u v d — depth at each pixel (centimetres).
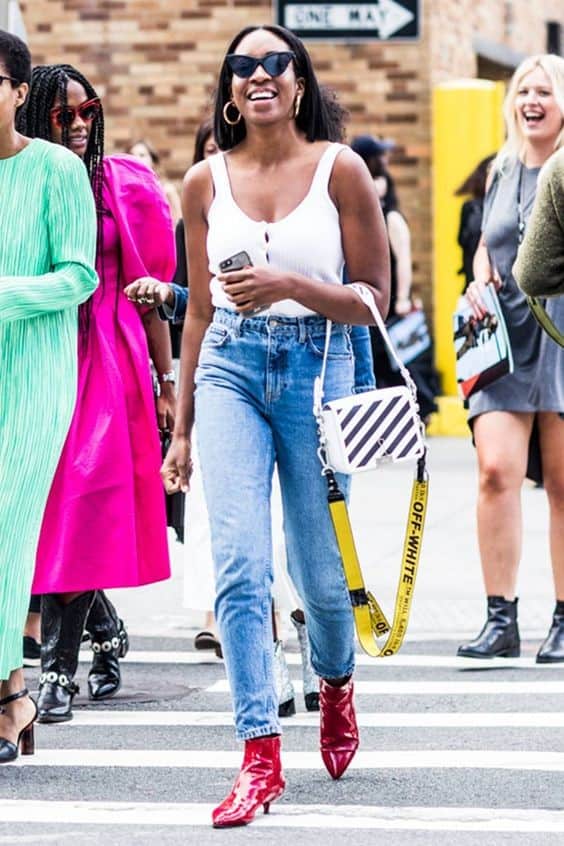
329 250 902
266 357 900
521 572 1680
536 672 1286
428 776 993
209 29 2838
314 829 888
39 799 953
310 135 916
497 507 1317
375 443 898
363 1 2562
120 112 2861
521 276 838
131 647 1394
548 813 918
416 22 2572
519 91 1290
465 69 3003
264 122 895
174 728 1123
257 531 887
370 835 878
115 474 1120
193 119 2853
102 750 1062
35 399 981
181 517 1191
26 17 2861
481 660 1324
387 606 1525
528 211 1283
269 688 895
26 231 985
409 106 2811
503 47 3238
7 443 977
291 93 900
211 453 897
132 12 2848
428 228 2830
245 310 879
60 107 1131
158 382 1184
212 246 909
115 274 1147
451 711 1165
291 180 902
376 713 1161
